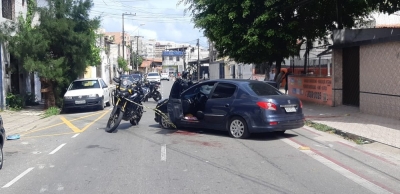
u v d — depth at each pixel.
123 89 13.93
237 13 20.64
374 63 15.83
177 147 11.02
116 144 11.59
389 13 19.78
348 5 21.28
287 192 7.14
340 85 19.30
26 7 24.03
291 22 20.69
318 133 13.26
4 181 8.05
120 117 13.62
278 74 23.25
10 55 22.42
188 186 7.47
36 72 21.72
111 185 7.60
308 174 8.31
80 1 22.36
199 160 9.48
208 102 12.74
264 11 20.42
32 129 15.52
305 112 17.88
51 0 21.98
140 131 13.85
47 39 21.36
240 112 11.91
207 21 21.39
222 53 23.67
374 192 7.19
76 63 22.67
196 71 69.12
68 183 7.79
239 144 11.33
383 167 8.91
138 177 8.11
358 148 10.92
